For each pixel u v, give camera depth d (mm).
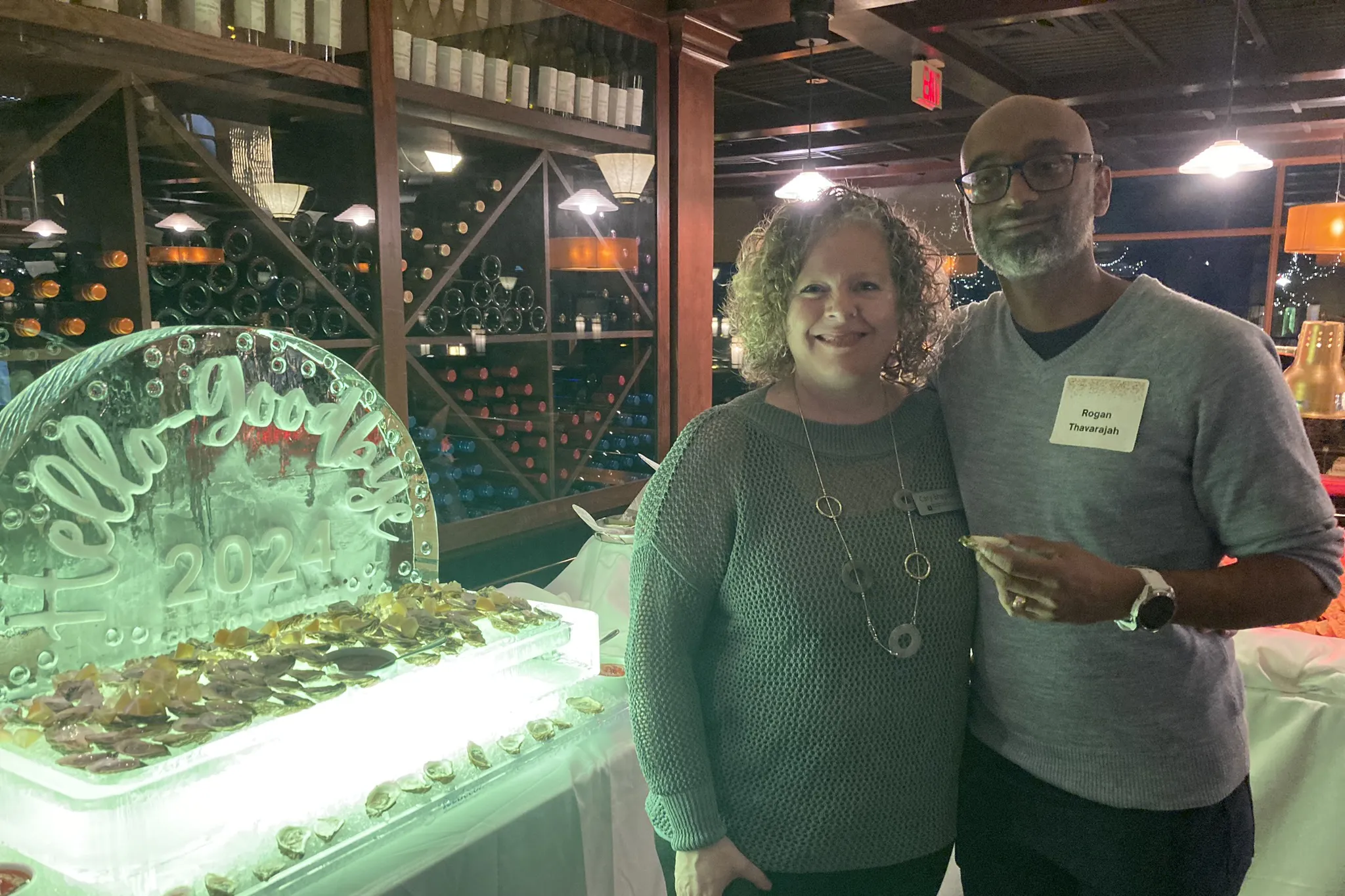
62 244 1721
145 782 974
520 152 2607
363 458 1502
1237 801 1167
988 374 1230
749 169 8016
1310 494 1044
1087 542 1117
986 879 1274
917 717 1117
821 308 1109
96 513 1160
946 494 1183
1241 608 1015
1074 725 1128
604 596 2107
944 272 1231
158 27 1641
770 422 1158
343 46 2031
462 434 2543
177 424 1239
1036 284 1177
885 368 1273
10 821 1009
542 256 2684
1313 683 1909
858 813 1101
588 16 2592
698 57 3021
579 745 1415
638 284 3039
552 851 1287
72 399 1126
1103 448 1100
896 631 1091
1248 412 1040
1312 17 3924
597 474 2982
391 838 1152
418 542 1615
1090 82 4910
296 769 1138
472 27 2334
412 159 2350
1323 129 6234
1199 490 1093
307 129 2129
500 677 1495
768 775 1112
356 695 1206
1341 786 1895
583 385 2947
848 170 8203
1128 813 1111
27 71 1581
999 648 1183
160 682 1114
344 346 2088
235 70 1807
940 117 5453
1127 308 1128
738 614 1124
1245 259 8727
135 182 1671
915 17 3604
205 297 1897
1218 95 5352
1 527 1070
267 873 1016
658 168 2975
